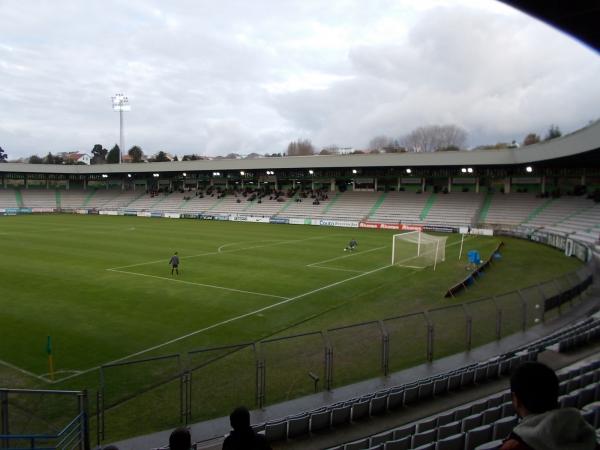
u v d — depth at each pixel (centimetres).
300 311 2186
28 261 3338
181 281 2766
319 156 7181
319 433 977
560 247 4350
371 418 1044
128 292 2469
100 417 1158
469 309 2041
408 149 13375
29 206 9044
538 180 6550
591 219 4841
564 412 286
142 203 9238
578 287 2122
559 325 1808
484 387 1198
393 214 6869
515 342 1622
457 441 700
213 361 1532
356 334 1728
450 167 6594
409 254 3803
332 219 7138
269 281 2822
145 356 1599
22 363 1518
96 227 6019
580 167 6088
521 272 3197
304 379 1346
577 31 512
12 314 2038
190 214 8125
